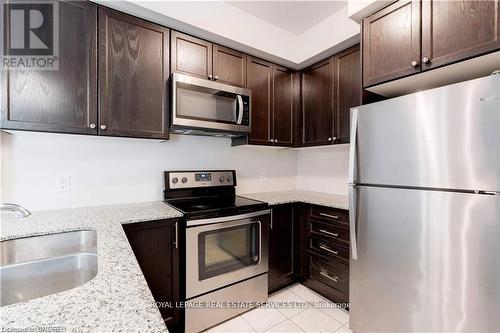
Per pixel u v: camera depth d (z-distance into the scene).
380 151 1.42
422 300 1.26
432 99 1.20
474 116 1.07
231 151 2.51
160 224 1.55
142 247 1.50
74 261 1.06
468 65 1.27
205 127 1.88
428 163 1.22
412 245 1.29
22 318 0.51
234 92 2.03
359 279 1.57
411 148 1.28
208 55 1.98
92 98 1.52
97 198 1.83
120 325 0.49
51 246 1.24
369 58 1.61
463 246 1.11
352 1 1.64
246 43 2.22
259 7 2.18
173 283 1.62
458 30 1.23
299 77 2.56
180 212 1.66
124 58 1.63
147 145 2.04
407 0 1.42
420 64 1.36
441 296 1.19
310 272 2.21
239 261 1.89
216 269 1.76
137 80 1.67
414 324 1.29
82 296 0.60
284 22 2.40
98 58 1.54
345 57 2.11
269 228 2.09
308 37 2.50
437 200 1.19
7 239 1.14
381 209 1.42
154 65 1.74
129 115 1.65
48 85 1.39
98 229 1.24
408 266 1.31
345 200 2.18
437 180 1.19
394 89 1.66
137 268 0.77
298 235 2.31
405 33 1.42
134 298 0.60
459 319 1.13
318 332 1.70
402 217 1.33
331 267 2.02
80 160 1.77
